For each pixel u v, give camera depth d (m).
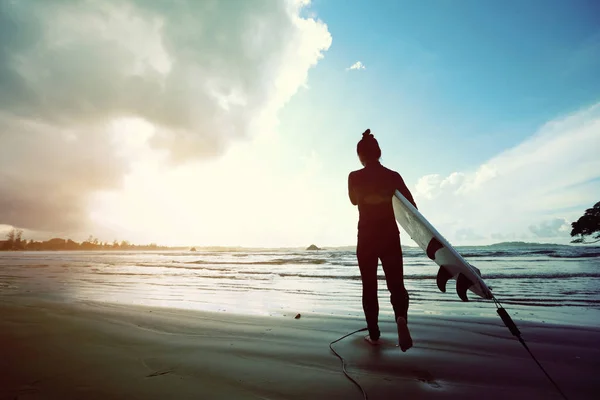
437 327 2.85
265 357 2.06
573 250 22.47
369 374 1.76
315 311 3.88
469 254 21.59
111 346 2.31
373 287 2.32
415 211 1.95
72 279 9.03
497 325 2.90
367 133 2.48
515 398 1.47
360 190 2.33
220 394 1.51
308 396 1.49
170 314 3.50
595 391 1.54
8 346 2.30
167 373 1.78
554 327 2.80
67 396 1.49
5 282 8.05
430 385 1.62
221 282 8.04
